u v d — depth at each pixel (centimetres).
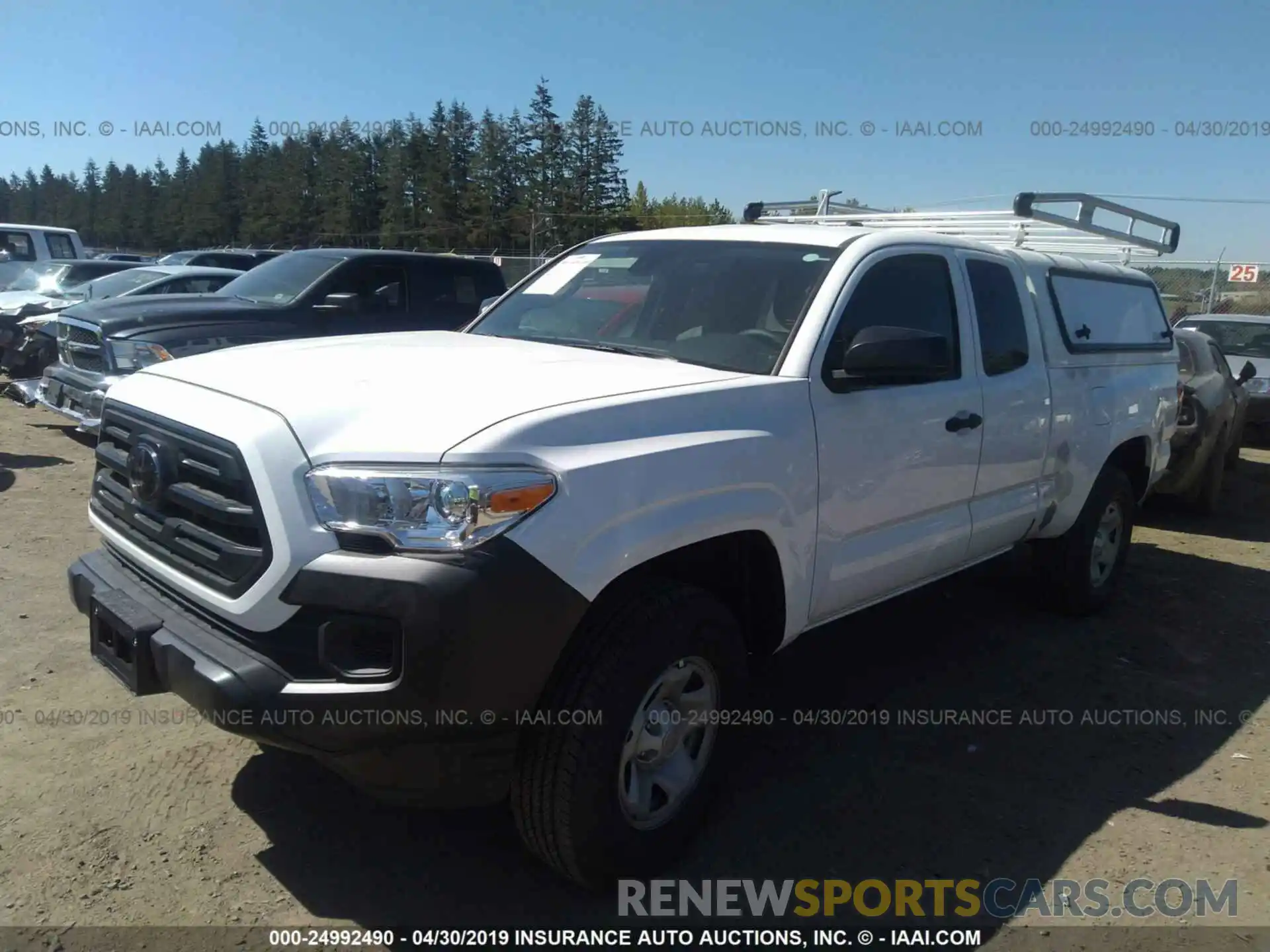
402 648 245
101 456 341
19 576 550
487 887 304
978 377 433
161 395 315
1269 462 1218
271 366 321
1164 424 606
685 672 305
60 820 324
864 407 363
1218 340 1337
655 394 304
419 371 316
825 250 393
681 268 415
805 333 355
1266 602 627
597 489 270
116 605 298
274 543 256
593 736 273
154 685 286
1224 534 832
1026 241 592
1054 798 372
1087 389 517
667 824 309
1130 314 593
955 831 346
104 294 1248
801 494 336
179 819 329
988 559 482
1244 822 360
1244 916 304
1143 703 462
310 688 250
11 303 1428
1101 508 547
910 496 392
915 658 504
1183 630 566
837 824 347
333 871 308
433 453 254
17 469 823
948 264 432
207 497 278
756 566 339
